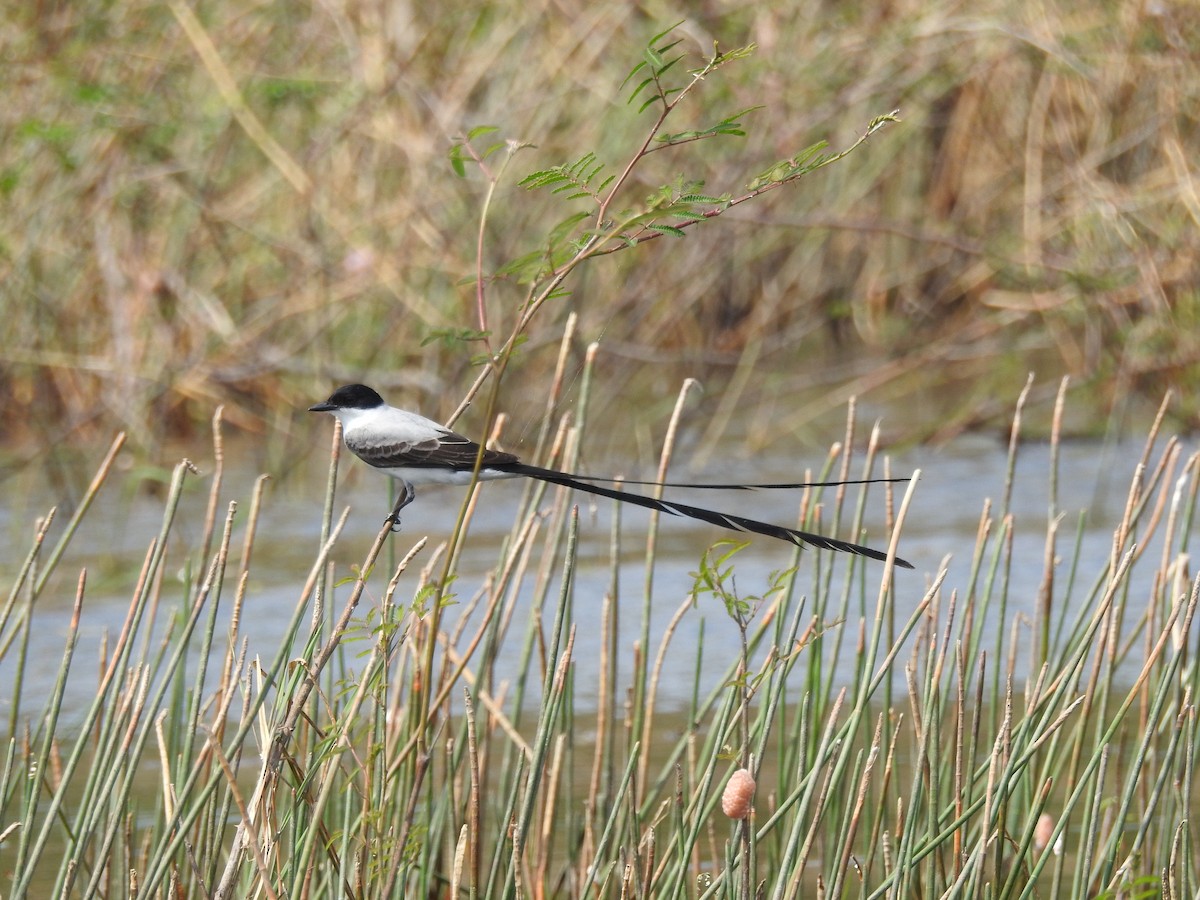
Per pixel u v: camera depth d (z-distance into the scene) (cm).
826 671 1069
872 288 2100
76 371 1733
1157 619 846
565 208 1767
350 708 596
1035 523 1420
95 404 1691
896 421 1828
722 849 826
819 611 738
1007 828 714
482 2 1831
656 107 1811
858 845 823
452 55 1842
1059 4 1856
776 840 713
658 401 1912
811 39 1877
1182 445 1650
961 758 652
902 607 1173
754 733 680
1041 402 1841
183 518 1509
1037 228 1870
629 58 1827
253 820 593
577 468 767
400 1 1830
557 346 1736
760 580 1270
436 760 810
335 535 621
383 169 1827
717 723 689
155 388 1672
